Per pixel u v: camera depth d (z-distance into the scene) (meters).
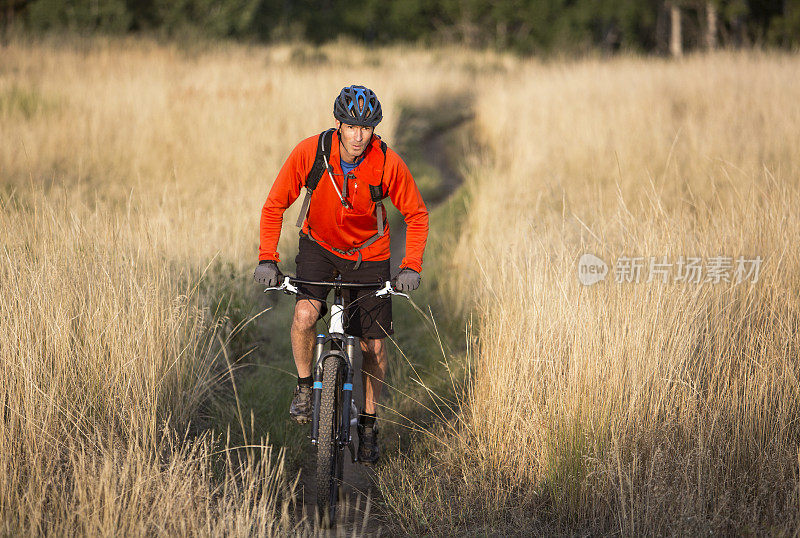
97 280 7.87
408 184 6.49
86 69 29.28
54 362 6.91
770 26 58.41
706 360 7.38
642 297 7.61
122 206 13.37
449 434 7.81
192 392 7.77
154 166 16.98
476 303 10.07
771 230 9.30
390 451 7.83
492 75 43.56
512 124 25.70
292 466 7.52
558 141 19.88
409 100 32.84
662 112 20.84
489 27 72.25
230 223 12.60
